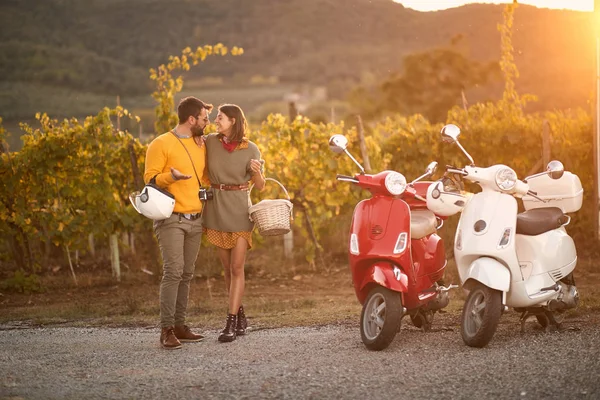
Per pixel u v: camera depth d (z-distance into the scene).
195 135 7.16
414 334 7.15
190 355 6.57
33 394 5.28
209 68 56.28
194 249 7.25
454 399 4.96
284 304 9.52
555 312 7.12
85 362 6.40
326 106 39.25
